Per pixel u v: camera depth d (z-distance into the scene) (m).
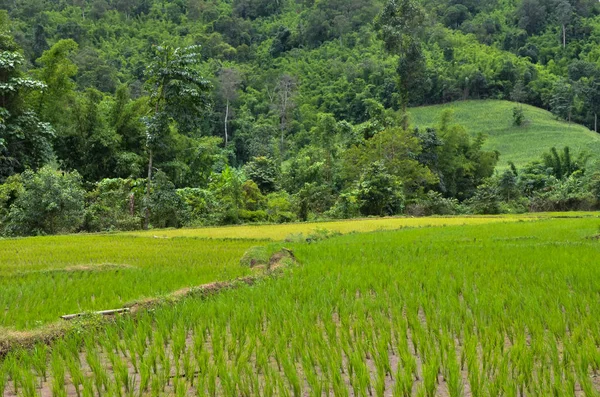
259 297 6.26
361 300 5.99
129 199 23.06
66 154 28.77
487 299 5.69
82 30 77.56
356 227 19.42
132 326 5.19
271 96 75.25
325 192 29.89
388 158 34.84
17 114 24.34
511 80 82.19
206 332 5.21
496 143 66.31
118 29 87.06
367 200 28.14
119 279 8.14
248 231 18.59
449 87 81.31
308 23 97.44
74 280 8.14
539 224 17.38
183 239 15.52
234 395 3.50
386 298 6.16
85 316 5.39
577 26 94.75
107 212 22.06
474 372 3.54
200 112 24.05
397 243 12.36
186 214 23.34
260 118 67.69
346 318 5.11
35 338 4.86
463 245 11.52
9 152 23.95
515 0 109.38
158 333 4.79
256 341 4.72
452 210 30.45
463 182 45.44
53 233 19.41
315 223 22.38
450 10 103.19
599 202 32.34
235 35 95.81
